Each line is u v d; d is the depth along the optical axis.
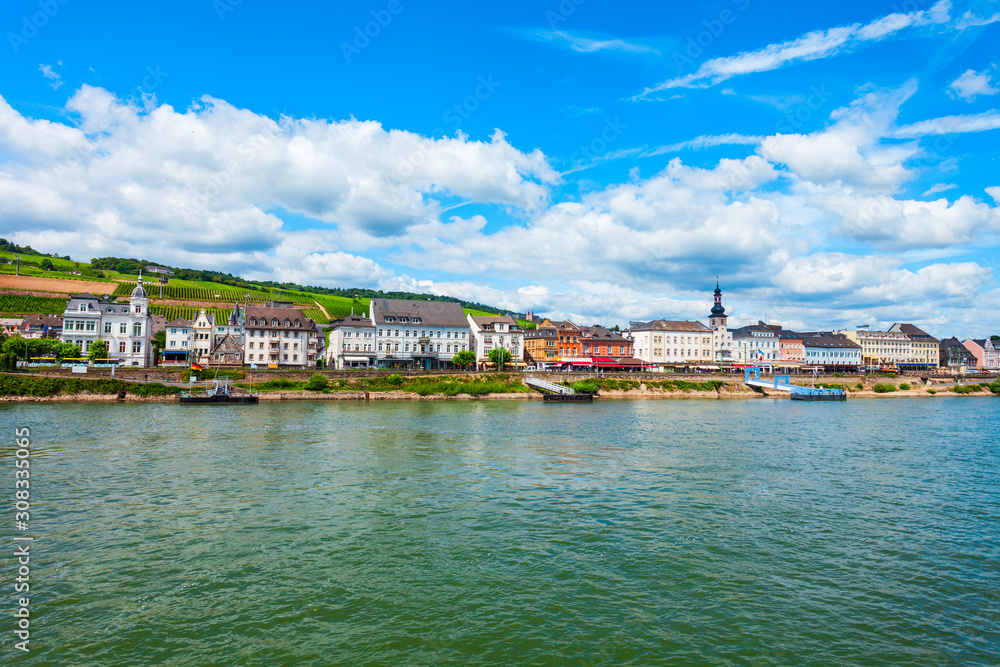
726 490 35.19
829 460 45.53
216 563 23.02
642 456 46.50
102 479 36.38
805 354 187.88
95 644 17.14
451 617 19.00
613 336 161.12
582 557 24.05
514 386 117.31
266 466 40.81
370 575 22.08
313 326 133.62
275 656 16.70
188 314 169.88
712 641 17.72
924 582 21.91
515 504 31.72
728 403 111.81
